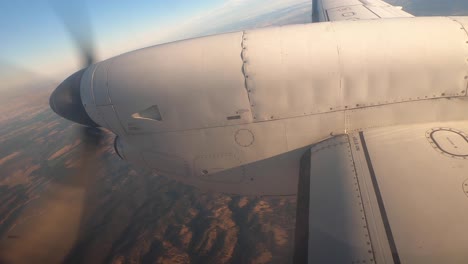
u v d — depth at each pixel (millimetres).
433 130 3936
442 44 3896
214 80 4289
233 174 5066
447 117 4047
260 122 4406
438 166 3320
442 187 3039
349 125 4246
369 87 4012
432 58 3867
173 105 4535
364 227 2824
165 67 4516
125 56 4934
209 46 4500
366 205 3053
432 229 2623
